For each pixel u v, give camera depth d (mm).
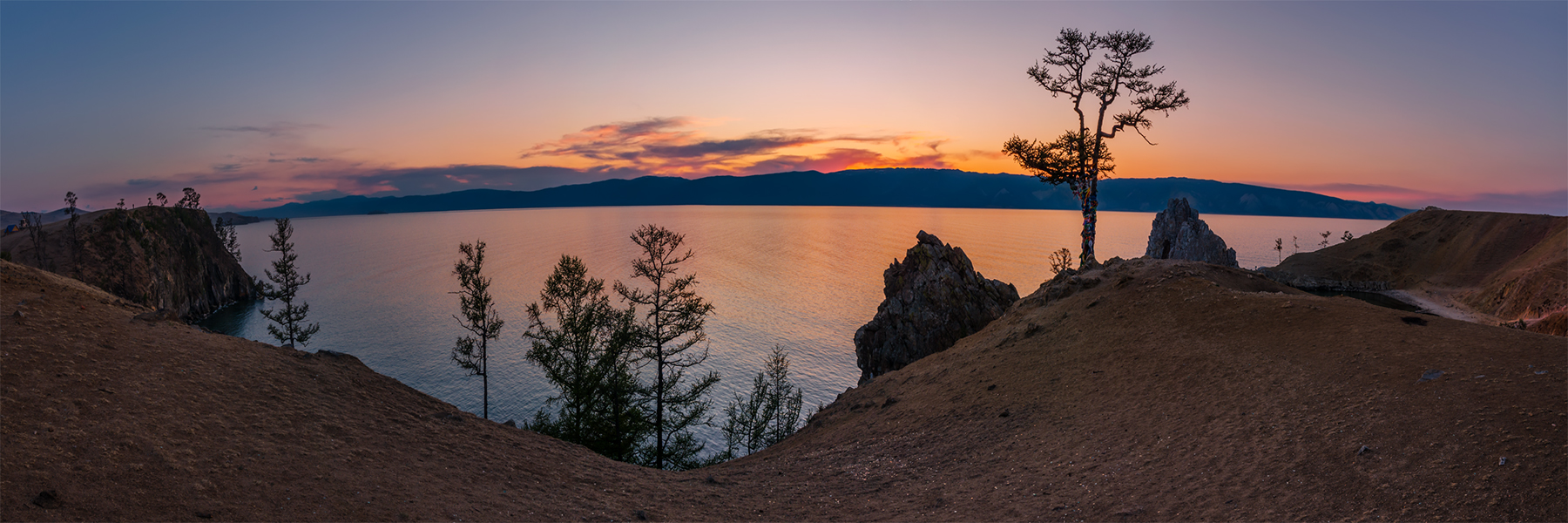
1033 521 14258
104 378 14492
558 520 13945
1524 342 16484
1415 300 160125
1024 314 38312
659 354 44594
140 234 163500
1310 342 20375
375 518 12070
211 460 12500
